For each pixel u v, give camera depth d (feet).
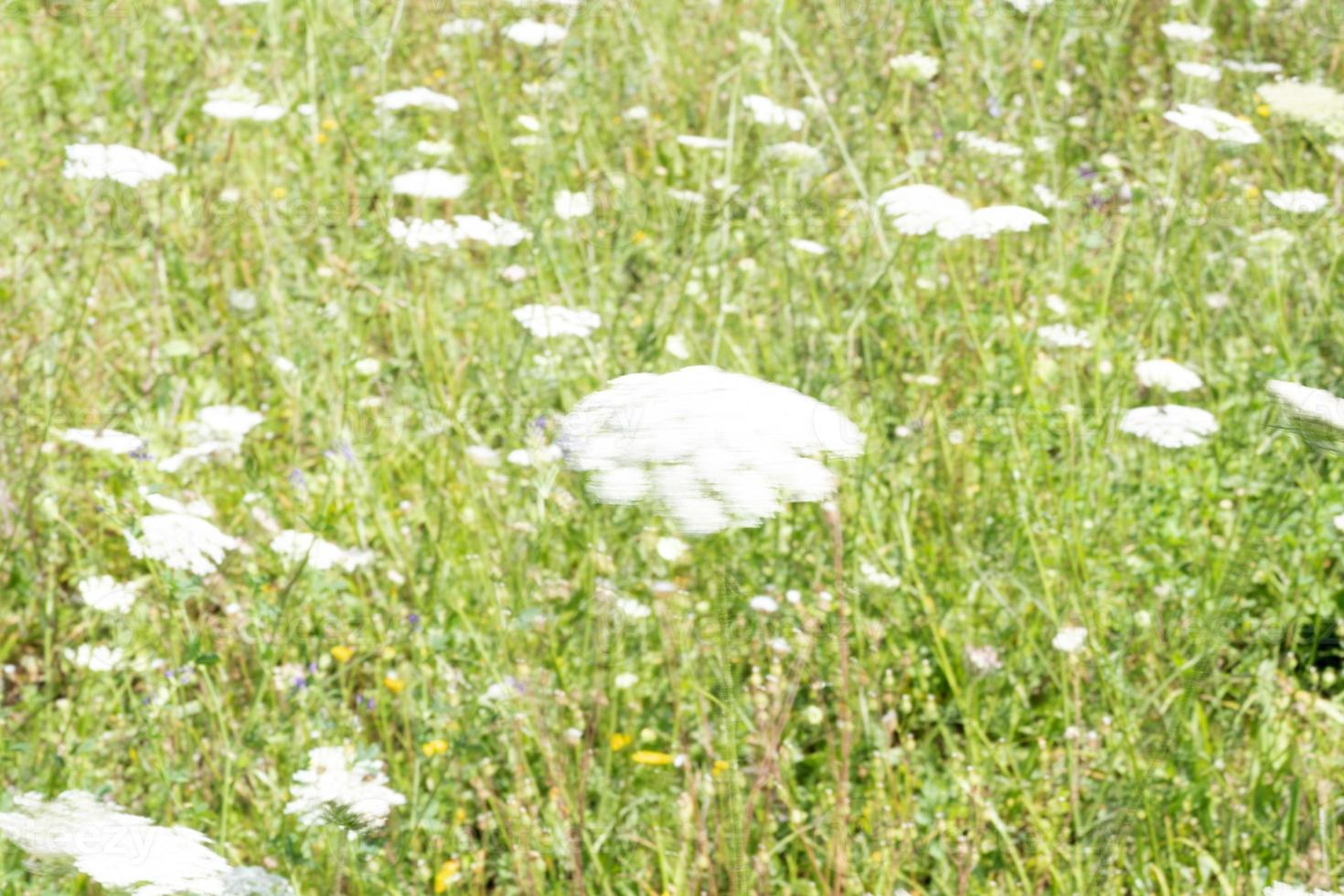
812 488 7.11
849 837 11.75
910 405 16.93
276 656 11.77
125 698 12.88
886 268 15.31
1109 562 14.64
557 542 14.93
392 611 13.57
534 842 11.14
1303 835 11.75
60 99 24.20
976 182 20.58
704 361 16.55
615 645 12.39
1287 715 12.88
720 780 10.67
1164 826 12.01
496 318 17.71
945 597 14.30
